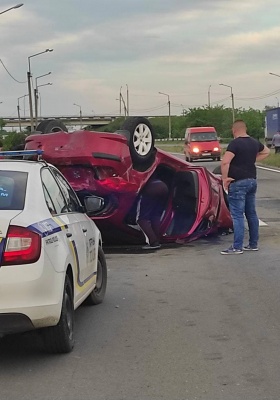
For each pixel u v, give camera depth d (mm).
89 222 7695
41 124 12758
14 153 7027
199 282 9234
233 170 11180
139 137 11461
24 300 5367
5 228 5410
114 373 5609
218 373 5559
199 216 12500
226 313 7520
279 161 38719
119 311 7742
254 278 9344
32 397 5109
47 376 5562
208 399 4992
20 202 5820
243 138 11148
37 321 5461
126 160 11039
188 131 46875
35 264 5418
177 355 6055
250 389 5184
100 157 10766
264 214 16969
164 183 12125
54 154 10898
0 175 6148
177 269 10250
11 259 5355
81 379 5480
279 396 5035
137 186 11289
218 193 13102
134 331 6879
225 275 9633
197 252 11828
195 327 6977
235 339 6508
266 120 62125
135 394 5125
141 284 9234
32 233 5461
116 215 11414
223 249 12023
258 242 12539
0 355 6160
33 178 6223
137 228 12203
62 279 5781
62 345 6000
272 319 7211
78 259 6586
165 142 96000
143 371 5645
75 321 7305
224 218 13359
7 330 5414
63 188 7148
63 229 6195
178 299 8273
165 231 12594
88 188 10984
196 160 47438
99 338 6637
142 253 11945
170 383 5348
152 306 7953
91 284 7438
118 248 12516
